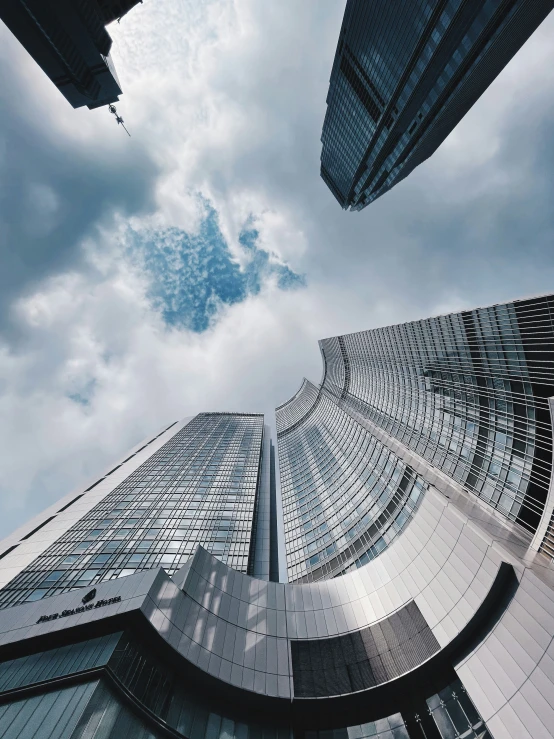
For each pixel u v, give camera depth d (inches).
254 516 2714.1
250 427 4990.2
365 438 3440.0
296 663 1201.4
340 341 5137.8
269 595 1428.4
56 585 1734.7
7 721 723.4
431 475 2231.8
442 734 961.5
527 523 1550.2
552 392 1754.4
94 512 2559.1
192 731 909.2
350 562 2386.8
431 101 3678.6
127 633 934.4
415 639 1165.1
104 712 746.8
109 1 1555.1
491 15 2763.3
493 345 2071.9
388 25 3410.4
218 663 1064.8
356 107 4471.0
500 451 1919.3
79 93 1754.4
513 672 891.4
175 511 2593.5
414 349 3038.9
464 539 1245.7
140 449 4111.7
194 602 1190.9
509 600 1005.2
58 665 852.0
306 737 1041.5
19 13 1373.0
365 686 1098.1
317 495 3526.1
